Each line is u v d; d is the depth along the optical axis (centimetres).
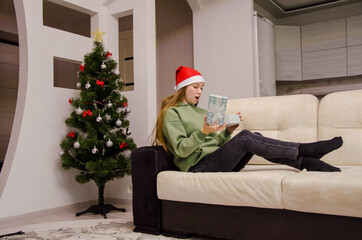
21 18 276
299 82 561
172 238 188
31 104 276
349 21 496
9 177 258
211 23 401
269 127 227
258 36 402
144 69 315
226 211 169
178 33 473
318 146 165
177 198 184
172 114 195
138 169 202
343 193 134
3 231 224
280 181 151
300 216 148
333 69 507
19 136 266
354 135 199
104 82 284
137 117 316
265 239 157
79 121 281
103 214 264
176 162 200
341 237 137
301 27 531
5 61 495
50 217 271
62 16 539
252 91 373
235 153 179
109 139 271
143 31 317
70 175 305
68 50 308
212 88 400
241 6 380
